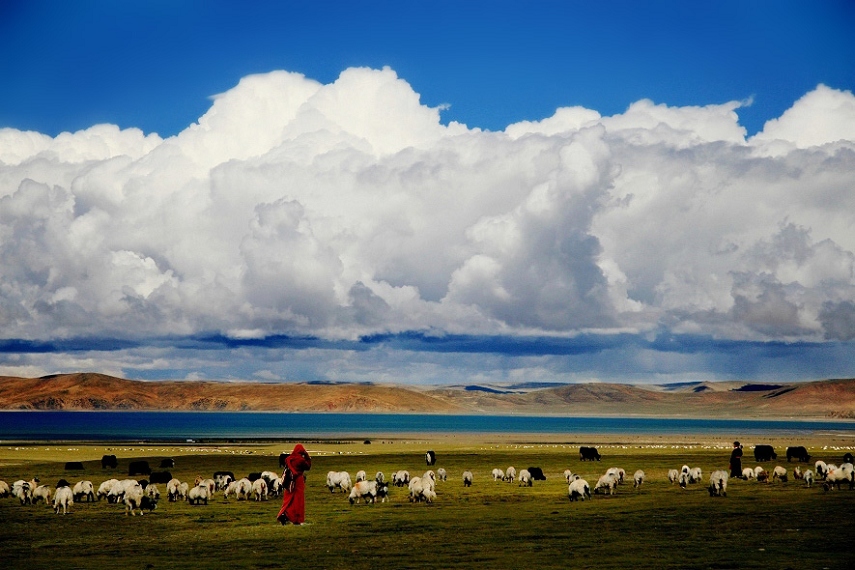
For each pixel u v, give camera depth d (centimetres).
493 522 3825
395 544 3219
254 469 8788
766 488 5244
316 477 7444
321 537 3450
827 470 6028
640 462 9462
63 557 3091
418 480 4991
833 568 2558
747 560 2711
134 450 14012
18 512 4622
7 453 12794
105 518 4312
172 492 5228
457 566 2728
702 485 5747
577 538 3278
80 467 8756
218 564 2858
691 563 2681
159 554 3122
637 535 3309
